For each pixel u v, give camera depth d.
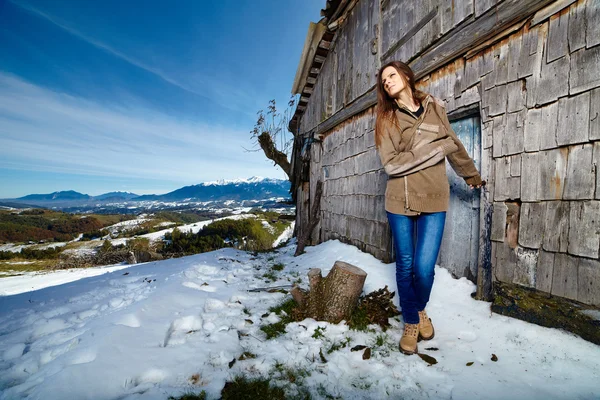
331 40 6.04
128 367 1.60
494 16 2.46
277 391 1.55
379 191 4.34
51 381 1.42
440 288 2.79
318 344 2.03
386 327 2.25
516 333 1.96
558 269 2.00
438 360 1.79
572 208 1.94
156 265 4.94
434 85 3.29
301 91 7.32
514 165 2.31
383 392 1.54
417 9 3.54
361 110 4.86
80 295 3.15
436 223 1.77
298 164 8.20
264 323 2.38
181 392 1.46
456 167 1.99
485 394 1.46
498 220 2.41
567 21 1.99
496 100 2.47
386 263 4.01
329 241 5.91
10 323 2.43
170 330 2.17
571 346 1.75
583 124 1.89
